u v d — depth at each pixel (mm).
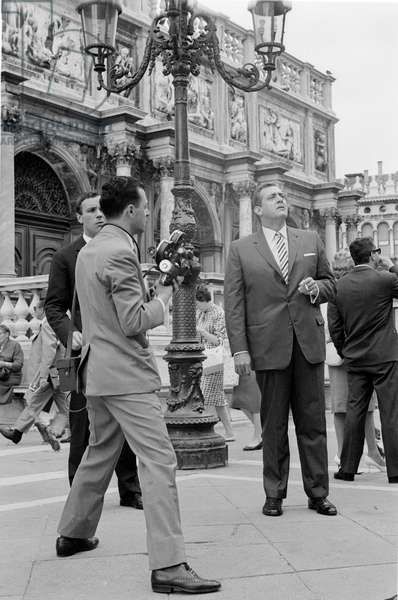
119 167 20719
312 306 5367
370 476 6848
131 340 3928
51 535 4652
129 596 3516
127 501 5508
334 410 7262
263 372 5289
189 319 7613
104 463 4188
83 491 4176
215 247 25344
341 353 6746
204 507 5387
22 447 9023
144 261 22141
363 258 6707
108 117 20484
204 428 7336
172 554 3590
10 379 10852
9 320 12266
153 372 3971
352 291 6559
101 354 3930
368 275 6598
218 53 7789
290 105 29875
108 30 7949
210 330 9312
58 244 20875
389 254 35938
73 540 4207
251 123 27469
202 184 24641
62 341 5129
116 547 4348
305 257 5406
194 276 7578
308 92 31047
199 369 7531
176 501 3725
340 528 4715
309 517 5047
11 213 16438
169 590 3545
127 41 22062
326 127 32406
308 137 30875
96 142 20812
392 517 5023
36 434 10344
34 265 20172
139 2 22547
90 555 4188
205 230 25531
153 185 22453
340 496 5801
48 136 19359
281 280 5312
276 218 5445
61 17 19000
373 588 3520
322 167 31922
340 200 31281
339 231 32625
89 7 7863
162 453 3779
